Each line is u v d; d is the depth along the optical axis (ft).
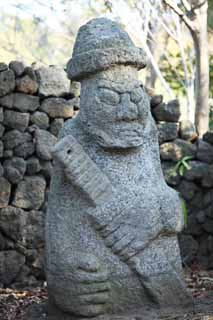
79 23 44.91
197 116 27.73
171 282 13.78
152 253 13.67
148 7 39.17
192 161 24.44
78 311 13.30
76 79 14.16
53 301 13.92
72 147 13.67
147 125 14.12
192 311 13.58
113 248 13.46
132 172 13.76
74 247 13.46
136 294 13.56
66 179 13.74
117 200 13.48
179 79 42.06
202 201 24.62
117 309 13.44
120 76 13.75
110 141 13.61
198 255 24.44
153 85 41.98
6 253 22.04
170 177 24.32
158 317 13.10
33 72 22.59
